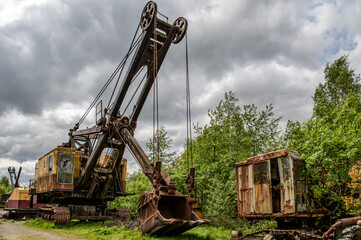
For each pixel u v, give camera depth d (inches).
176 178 751.1
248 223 559.5
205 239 429.7
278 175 456.8
